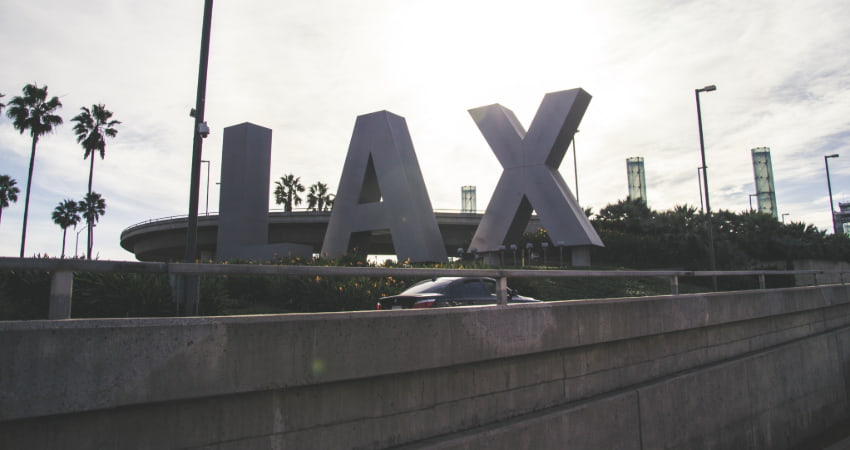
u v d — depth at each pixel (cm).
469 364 442
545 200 3303
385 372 372
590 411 526
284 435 327
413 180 3103
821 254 4547
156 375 276
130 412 275
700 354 739
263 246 3362
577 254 3312
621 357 606
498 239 3428
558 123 3309
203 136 1336
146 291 1076
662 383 629
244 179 3631
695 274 747
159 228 5675
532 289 2080
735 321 812
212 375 294
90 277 1128
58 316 263
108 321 266
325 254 3133
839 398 1060
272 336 318
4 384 238
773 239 4469
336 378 344
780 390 870
